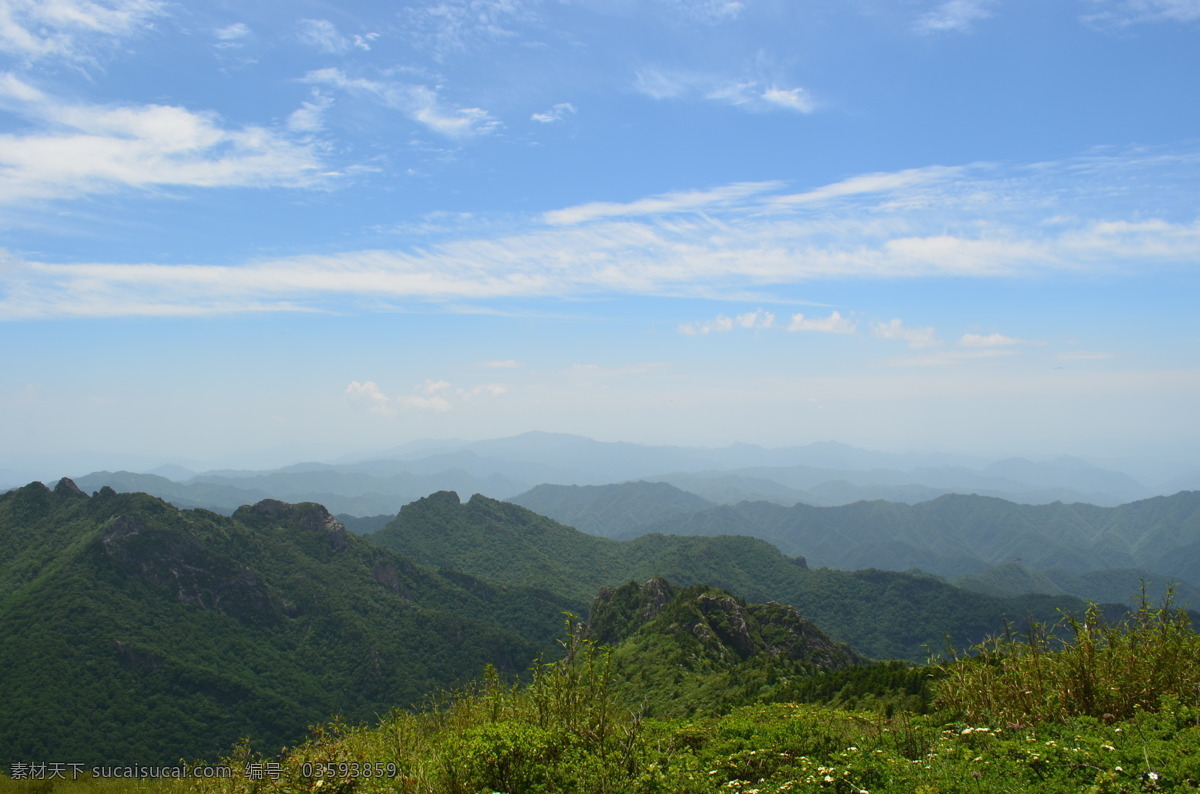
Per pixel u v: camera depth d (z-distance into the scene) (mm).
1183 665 11742
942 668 14367
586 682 11750
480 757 9922
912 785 9703
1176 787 8594
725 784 10719
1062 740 10414
